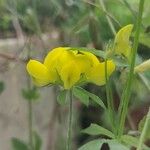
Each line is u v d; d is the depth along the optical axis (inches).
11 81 10.4
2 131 10.6
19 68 10.3
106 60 4.1
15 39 9.9
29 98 8.4
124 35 4.2
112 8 8.0
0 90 8.7
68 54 4.1
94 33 8.2
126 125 8.4
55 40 9.4
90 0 8.1
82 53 4.2
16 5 8.8
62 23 9.3
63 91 4.3
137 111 8.7
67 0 8.5
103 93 9.3
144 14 6.1
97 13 8.0
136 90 7.4
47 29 9.5
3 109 10.5
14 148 8.3
